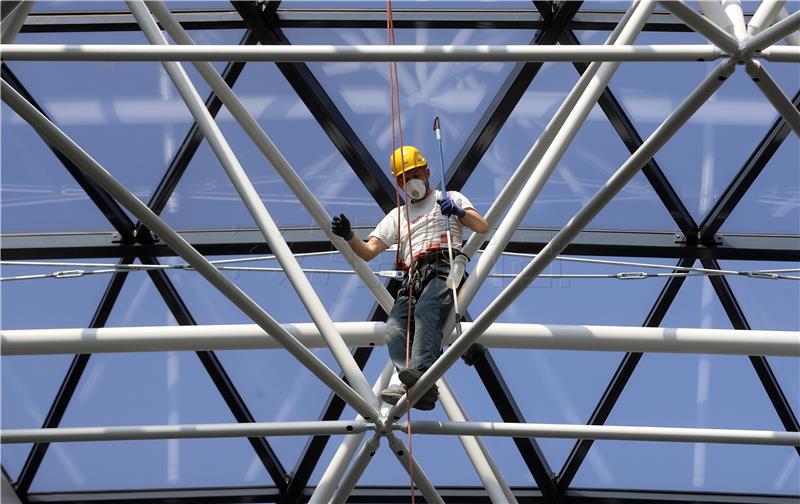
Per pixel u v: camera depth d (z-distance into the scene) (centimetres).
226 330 1742
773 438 1623
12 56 1202
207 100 2020
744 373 2303
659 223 2172
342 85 2012
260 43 2012
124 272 2181
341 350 1602
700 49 1216
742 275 2061
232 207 2144
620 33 1521
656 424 2392
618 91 2027
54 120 2041
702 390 2334
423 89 2017
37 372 2294
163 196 2105
